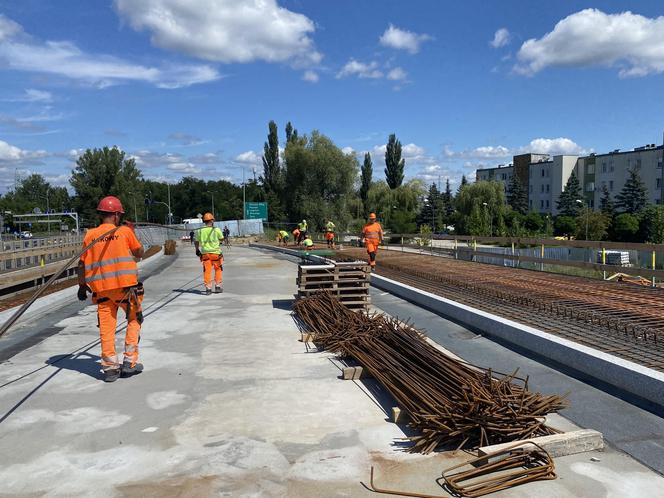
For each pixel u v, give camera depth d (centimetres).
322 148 5641
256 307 1007
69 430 430
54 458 382
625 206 6344
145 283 1420
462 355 634
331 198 5803
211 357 648
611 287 1064
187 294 1196
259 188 9900
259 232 5609
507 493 328
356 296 920
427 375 481
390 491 332
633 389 480
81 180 8494
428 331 771
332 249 2509
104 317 554
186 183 11119
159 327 828
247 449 392
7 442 410
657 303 865
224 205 10494
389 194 6856
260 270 1773
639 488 331
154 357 650
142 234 3644
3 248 1302
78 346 712
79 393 520
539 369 574
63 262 1510
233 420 448
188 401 495
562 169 8156
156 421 448
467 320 802
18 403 493
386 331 641
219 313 946
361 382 550
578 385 518
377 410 470
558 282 1152
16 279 1162
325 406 480
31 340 748
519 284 1123
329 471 359
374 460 375
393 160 7775
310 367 604
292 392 519
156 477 352
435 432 389
